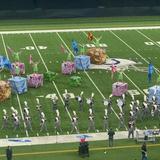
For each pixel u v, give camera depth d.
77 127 45.75
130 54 68.31
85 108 49.97
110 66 62.94
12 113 46.69
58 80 57.69
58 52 68.81
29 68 61.78
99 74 59.81
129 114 47.59
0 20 93.44
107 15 97.06
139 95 52.91
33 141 43.25
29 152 41.19
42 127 44.94
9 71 60.38
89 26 87.06
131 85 55.81
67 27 86.19
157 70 61.31
